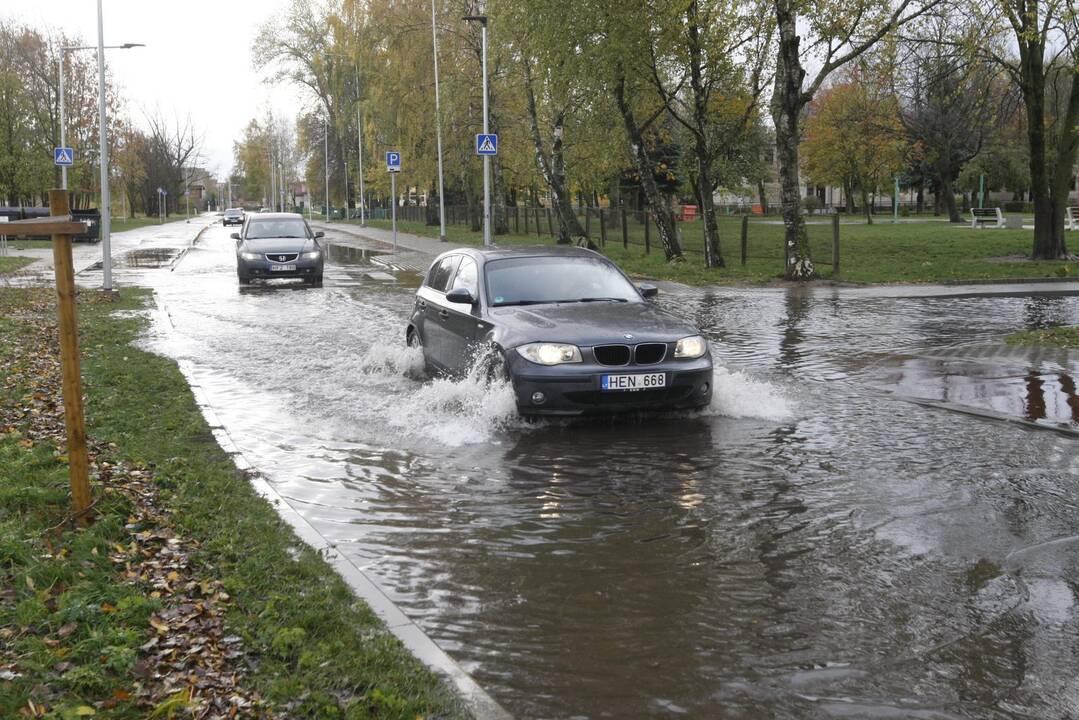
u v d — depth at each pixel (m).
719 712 3.49
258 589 4.46
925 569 4.83
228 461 6.92
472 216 53.31
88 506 5.19
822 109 68.19
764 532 5.45
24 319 15.61
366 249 39.84
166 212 107.12
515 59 31.95
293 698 3.43
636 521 5.69
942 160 58.28
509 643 4.09
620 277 9.58
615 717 3.46
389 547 5.32
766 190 95.50
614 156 31.98
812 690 3.63
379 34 45.31
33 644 3.62
